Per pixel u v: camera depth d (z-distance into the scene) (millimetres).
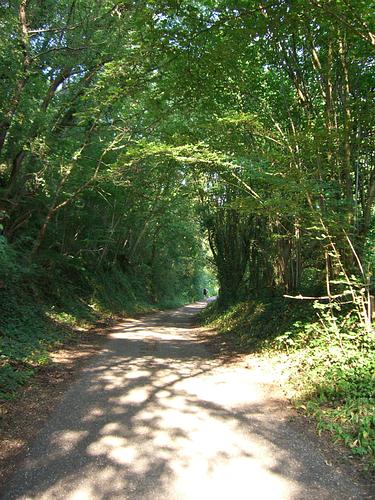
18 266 10695
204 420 5434
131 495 3562
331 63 8672
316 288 10625
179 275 49750
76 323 14766
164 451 4438
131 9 11219
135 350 10938
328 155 8625
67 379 7516
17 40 10953
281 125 10609
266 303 13641
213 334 15336
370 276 7945
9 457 4281
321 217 7812
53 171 13727
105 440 4715
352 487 3734
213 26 8078
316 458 4320
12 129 11898
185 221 33812
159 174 20375
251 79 10578
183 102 11281
